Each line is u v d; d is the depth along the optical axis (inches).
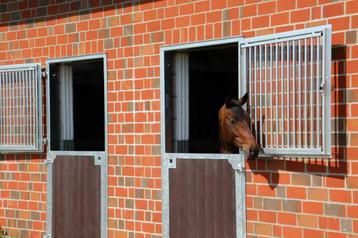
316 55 264.4
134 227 342.6
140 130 340.2
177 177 322.7
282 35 275.4
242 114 281.7
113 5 352.2
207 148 405.7
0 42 407.8
